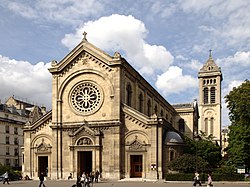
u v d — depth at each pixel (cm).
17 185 4628
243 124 5584
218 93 11881
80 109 5897
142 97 6938
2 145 9125
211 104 11906
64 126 5875
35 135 6134
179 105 11331
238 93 5638
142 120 5541
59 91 6028
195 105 11150
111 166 5503
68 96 5991
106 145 5600
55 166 5800
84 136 5662
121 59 5747
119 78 5706
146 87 7188
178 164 5400
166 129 5994
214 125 11794
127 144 5591
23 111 10469
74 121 5878
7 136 9375
